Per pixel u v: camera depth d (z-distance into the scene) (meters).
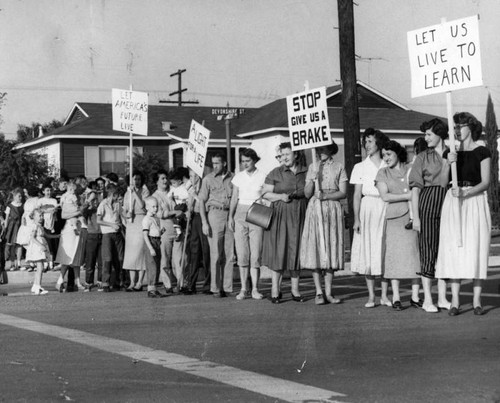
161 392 6.40
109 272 15.73
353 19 20.56
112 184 15.88
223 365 7.44
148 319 10.81
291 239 12.21
